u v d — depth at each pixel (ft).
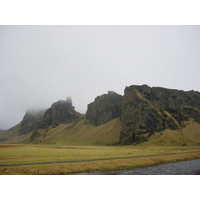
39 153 231.30
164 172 143.43
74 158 185.68
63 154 223.71
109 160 179.83
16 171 124.47
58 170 135.13
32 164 142.61
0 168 126.72
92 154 233.35
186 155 266.98
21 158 173.88
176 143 593.83
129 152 282.36
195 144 572.10
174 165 183.32
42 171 129.18
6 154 207.62
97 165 159.84
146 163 192.34
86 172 140.56
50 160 166.09
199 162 209.46
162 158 225.56
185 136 649.61
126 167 167.43
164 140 630.33
